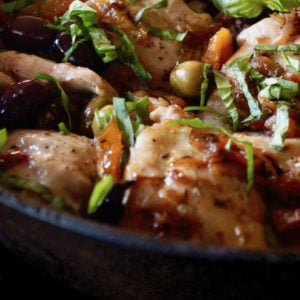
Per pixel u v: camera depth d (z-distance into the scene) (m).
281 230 0.49
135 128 0.51
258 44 0.57
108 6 0.59
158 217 0.48
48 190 0.49
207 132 0.51
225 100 0.55
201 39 0.60
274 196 0.50
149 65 0.58
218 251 0.43
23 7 0.61
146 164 0.49
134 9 0.59
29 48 0.58
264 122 0.54
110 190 0.48
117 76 0.58
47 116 0.54
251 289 0.46
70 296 0.53
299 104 0.53
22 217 0.47
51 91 0.54
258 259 0.43
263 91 0.54
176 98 0.57
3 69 0.57
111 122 0.52
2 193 0.46
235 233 0.48
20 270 0.53
